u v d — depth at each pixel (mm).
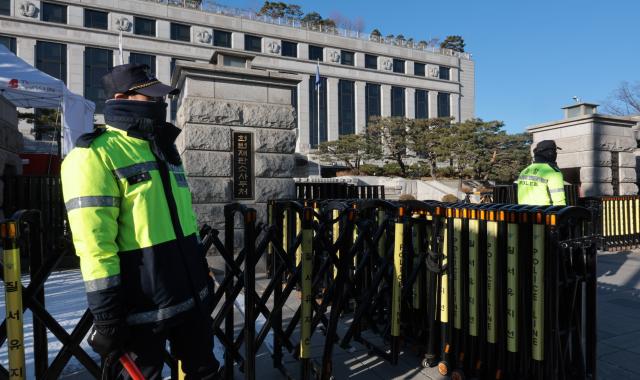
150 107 1992
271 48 51688
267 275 6816
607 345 3805
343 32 57875
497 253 2918
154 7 45031
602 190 11680
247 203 7387
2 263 2086
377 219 4113
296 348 3420
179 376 2842
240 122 7383
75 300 5219
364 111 57219
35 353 2387
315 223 3439
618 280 6461
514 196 9758
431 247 3326
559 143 12523
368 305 3797
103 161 1791
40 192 7594
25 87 10164
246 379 2840
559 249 2654
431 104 62781
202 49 47500
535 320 2678
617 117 11922
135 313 1849
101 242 1700
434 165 41469
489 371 2967
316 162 46594
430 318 3365
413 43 63281
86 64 42094
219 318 3102
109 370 2041
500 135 36906
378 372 3344
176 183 2094
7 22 38375
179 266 1940
